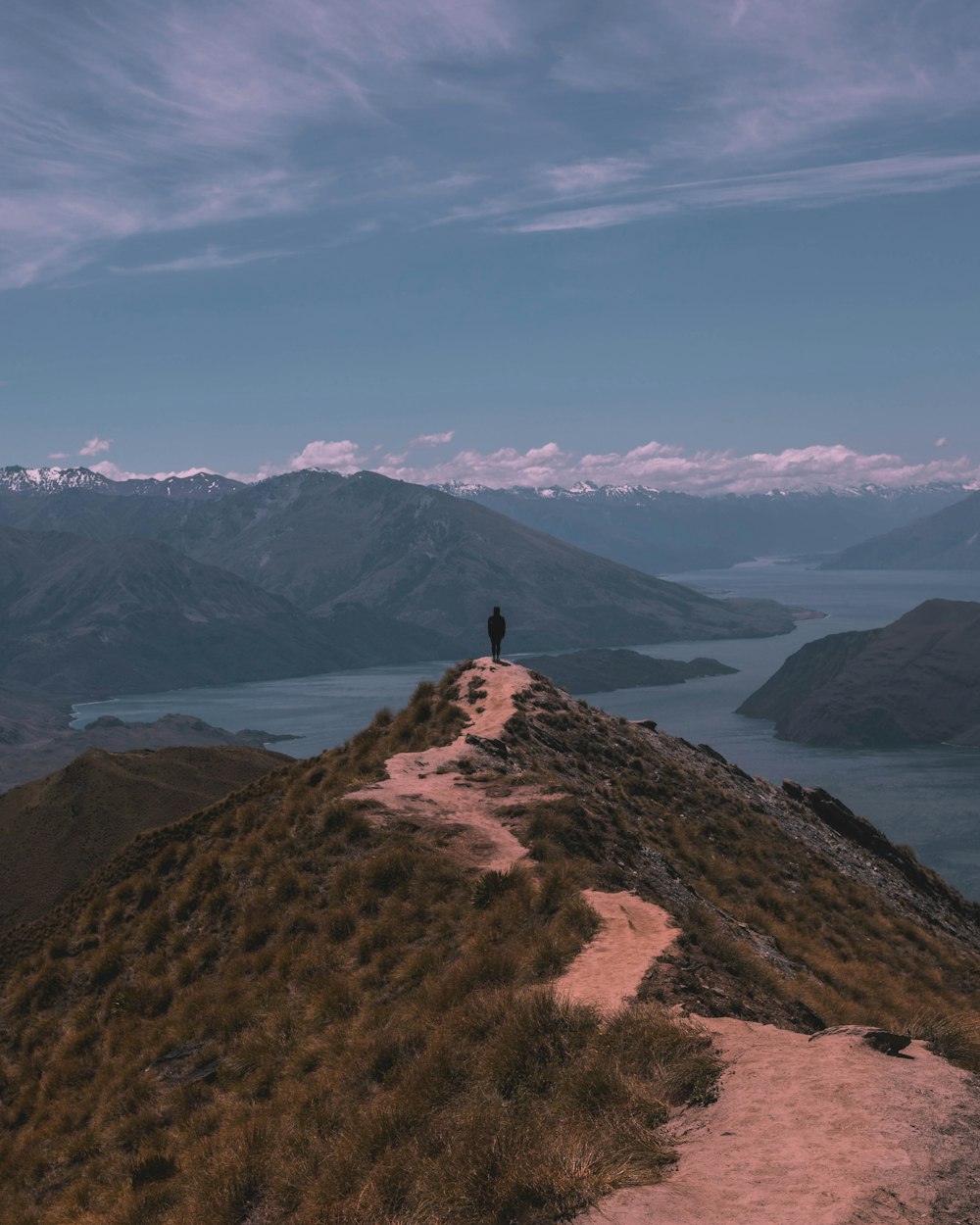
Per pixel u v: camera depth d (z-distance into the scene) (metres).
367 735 45.94
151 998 26.59
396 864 26.05
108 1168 19.45
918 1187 8.15
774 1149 9.39
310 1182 13.84
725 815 48.38
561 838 28.11
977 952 52.75
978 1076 11.03
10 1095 25.94
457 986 18.08
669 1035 13.19
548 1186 9.78
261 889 28.91
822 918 38.91
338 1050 18.83
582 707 56.09
